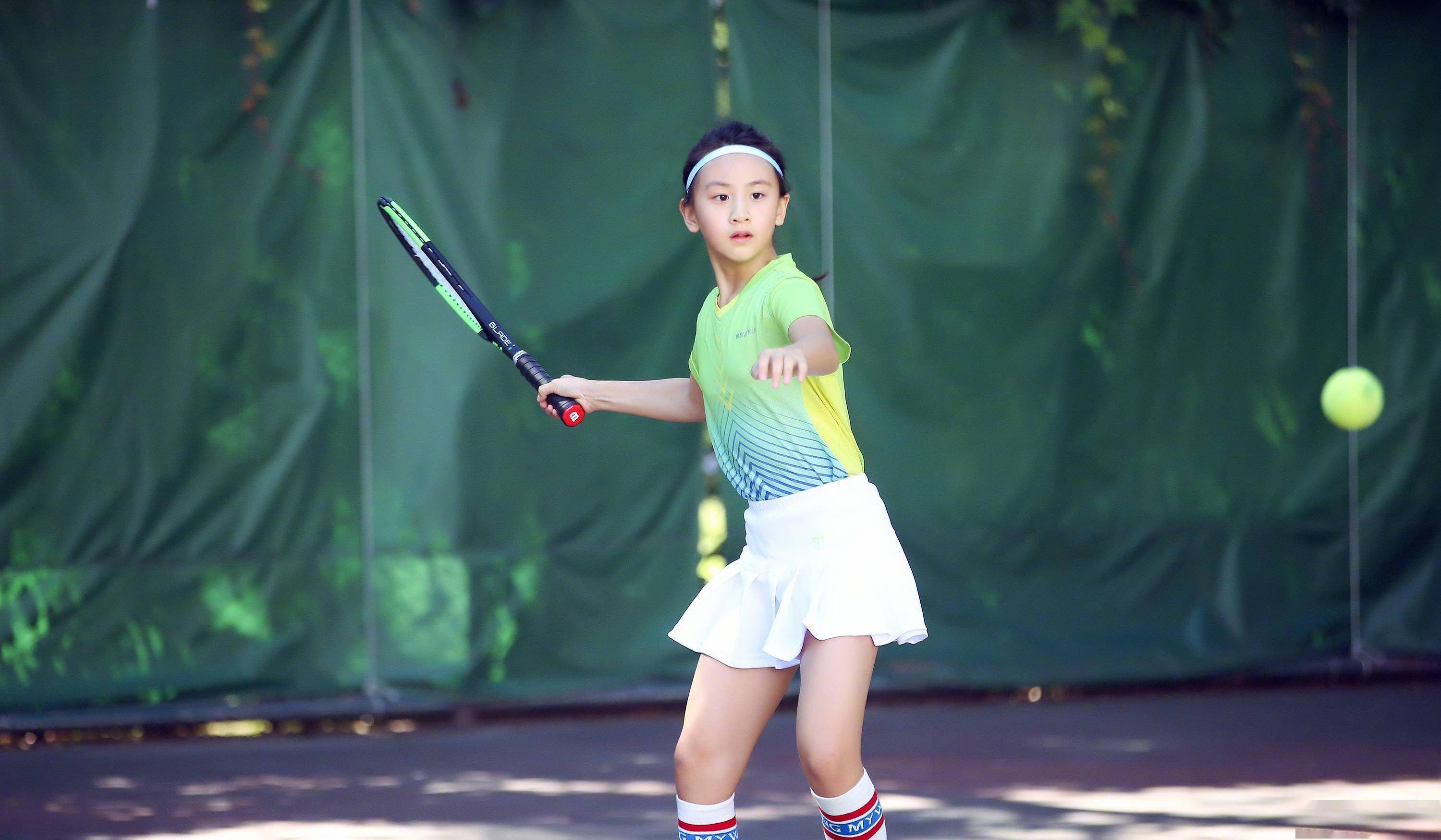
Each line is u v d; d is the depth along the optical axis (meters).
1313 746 19.69
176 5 21.27
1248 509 24.45
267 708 21.38
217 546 21.38
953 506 23.50
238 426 21.47
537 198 22.30
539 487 22.36
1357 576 24.81
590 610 22.48
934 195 23.48
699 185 10.51
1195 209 24.30
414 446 21.97
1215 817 15.47
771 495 10.52
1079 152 23.92
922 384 23.42
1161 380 24.19
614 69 22.58
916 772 18.12
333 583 21.72
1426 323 25.08
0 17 20.72
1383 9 24.97
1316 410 24.72
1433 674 24.88
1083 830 14.84
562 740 20.77
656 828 15.21
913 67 23.45
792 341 9.88
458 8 22.06
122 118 21.11
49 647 20.78
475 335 22.12
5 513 20.70
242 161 21.47
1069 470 23.86
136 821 15.69
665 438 22.80
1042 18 23.81
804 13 23.11
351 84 21.81
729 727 10.42
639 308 22.61
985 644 23.45
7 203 20.77
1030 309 23.77
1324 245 24.77
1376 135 24.97
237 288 21.45
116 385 21.09
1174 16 24.22
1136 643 23.92
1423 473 25.00
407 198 21.94
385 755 19.72
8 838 14.91
